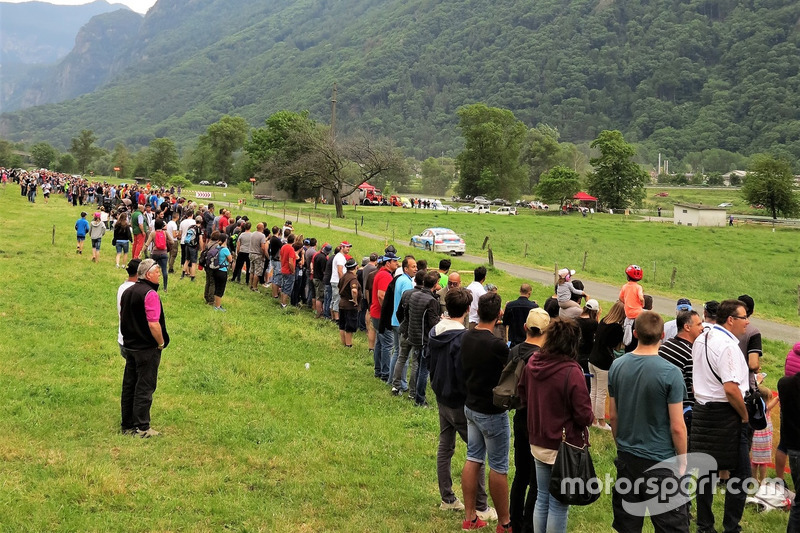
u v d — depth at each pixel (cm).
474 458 741
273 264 2075
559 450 620
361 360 1504
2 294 1736
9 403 1005
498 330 1276
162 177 12762
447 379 777
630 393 627
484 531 736
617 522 642
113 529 683
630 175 11544
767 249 5416
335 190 6838
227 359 1375
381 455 951
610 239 5697
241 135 16000
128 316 934
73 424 960
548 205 12394
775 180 9488
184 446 920
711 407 738
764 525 814
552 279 3167
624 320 1151
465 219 7144
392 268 1395
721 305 780
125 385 954
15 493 730
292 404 1148
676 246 5375
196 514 729
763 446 899
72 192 5019
